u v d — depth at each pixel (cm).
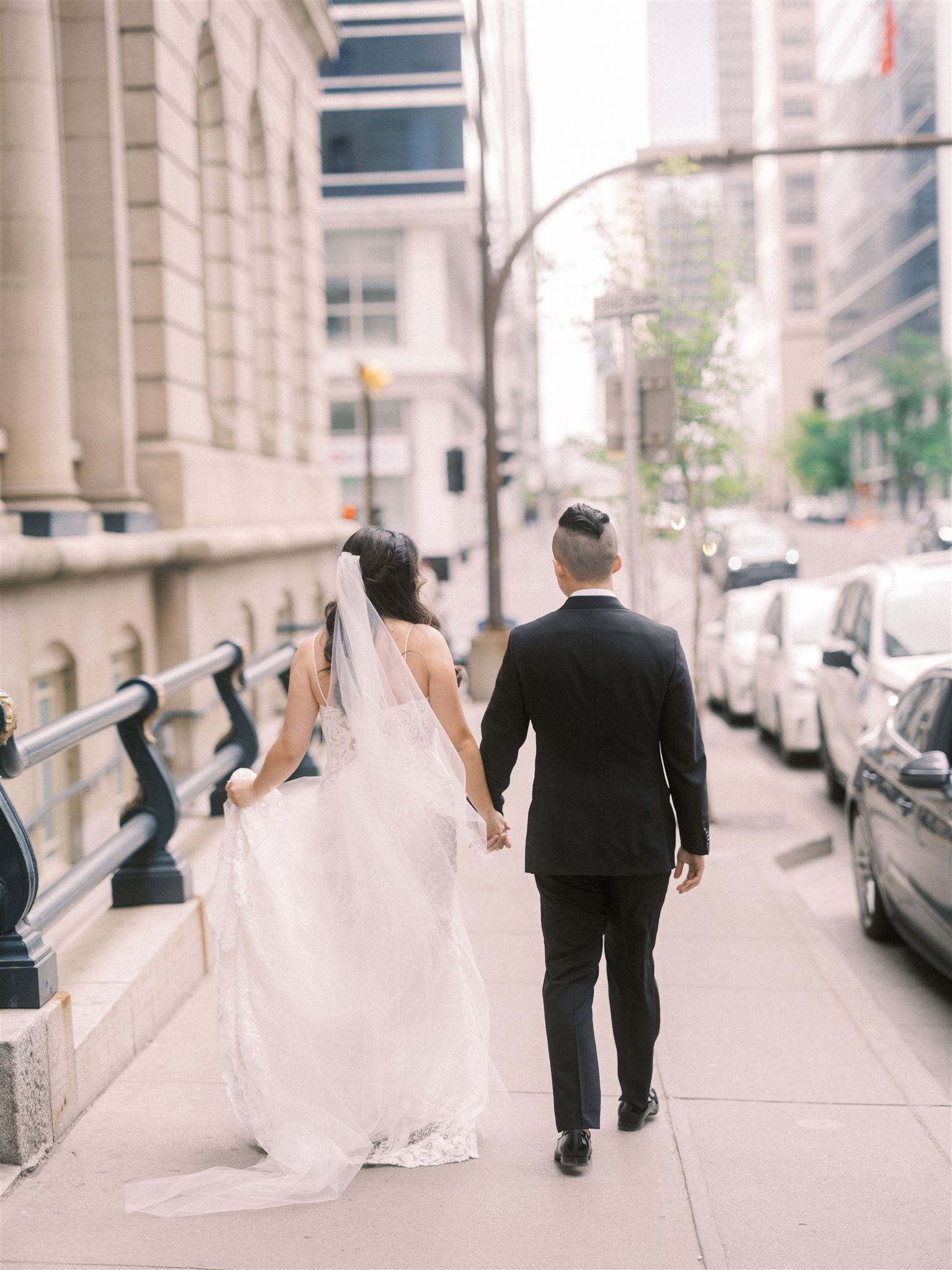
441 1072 398
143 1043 484
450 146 4216
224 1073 393
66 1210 364
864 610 1059
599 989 563
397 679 394
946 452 8575
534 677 387
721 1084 467
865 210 11488
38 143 936
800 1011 547
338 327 4347
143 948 505
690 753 386
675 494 1360
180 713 1087
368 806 388
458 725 403
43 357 938
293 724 396
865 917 724
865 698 966
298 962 389
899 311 10356
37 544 818
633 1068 412
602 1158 399
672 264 1255
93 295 1098
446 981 397
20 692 812
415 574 405
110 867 494
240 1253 342
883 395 10469
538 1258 340
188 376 1212
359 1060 389
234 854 396
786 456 11906
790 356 15375
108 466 1105
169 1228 354
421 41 4222
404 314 4331
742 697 1561
